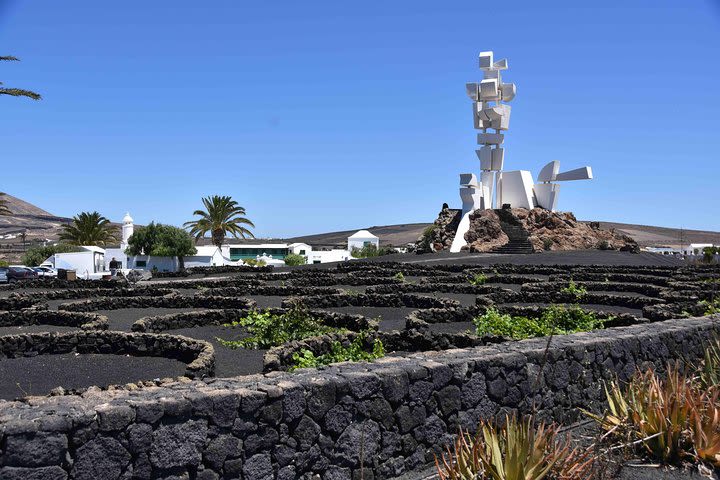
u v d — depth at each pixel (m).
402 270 32.75
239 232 68.62
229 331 14.52
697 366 8.44
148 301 19.64
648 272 29.50
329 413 5.41
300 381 5.37
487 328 13.23
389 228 191.88
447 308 15.88
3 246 94.12
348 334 11.52
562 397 7.20
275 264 64.62
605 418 6.88
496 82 59.31
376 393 5.70
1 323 15.97
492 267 33.00
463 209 59.06
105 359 11.46
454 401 6.24
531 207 61.59
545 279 28.25
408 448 5.88
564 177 61.28
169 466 4.65
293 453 5.20
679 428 6.18
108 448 4.43
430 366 6.11
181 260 58.84
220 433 4.87
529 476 5.07
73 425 4.31
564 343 7.50
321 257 71.81
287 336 12.72
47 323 16.19
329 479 5.39
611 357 7.85
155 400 4.68
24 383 9.73
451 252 50.25
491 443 5.37
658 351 8.48
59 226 148.50
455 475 5.27
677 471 5.97
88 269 49.41
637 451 6.39
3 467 4.07
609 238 58.75
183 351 11.38
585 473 5.51
